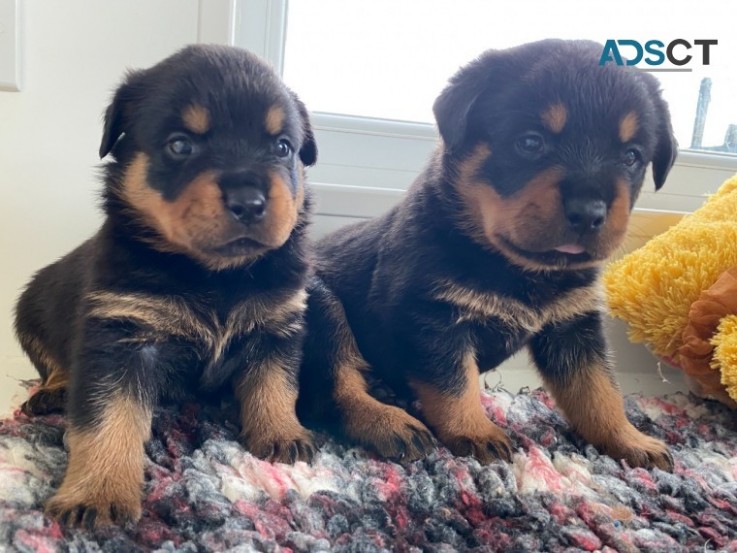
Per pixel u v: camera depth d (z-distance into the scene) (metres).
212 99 0.32
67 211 0.49
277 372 0.36
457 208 0.37
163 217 0.32
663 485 0.32
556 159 0.33
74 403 0.30
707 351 0.44
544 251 0.33
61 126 0.48
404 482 0.31
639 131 0.35
